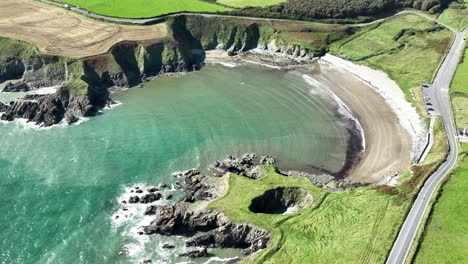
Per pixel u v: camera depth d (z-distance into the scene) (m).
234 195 98.38
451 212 91.62
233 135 126.88
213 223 93.31
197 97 145.88
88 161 114.94
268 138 125.94
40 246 90.44
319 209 94.62
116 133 126.50
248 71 162.88
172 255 89.00
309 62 165.88
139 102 142.50
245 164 114.25
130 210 99.75
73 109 135.50
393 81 149.00
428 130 123.56
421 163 110.69
